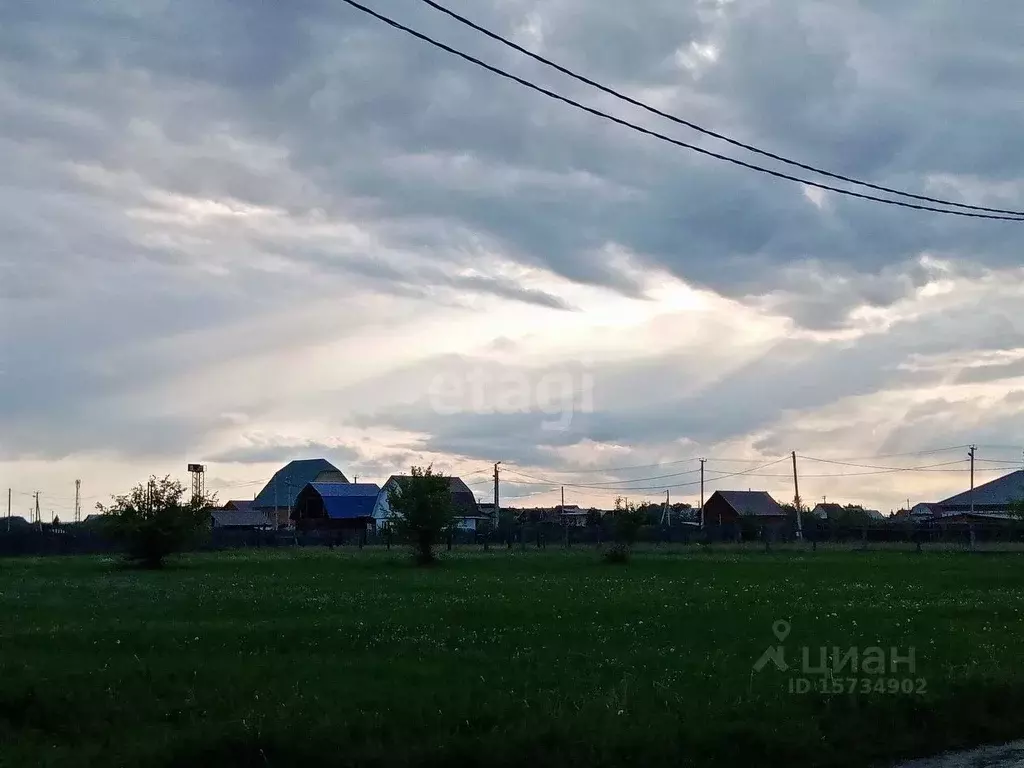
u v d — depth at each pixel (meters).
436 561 52.59
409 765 10.11
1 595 30.14
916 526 87.75
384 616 22.73
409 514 51.47
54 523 107.88
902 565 48.62
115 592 31.30
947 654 16.67
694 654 16.66
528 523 114.81
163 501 49.53
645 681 14.05
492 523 117.12
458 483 118.81
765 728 11.48
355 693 13.06
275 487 139.00
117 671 14.31
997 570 43.88
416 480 52.09
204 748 10.26
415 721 11.48
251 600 27.42
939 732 12.21
